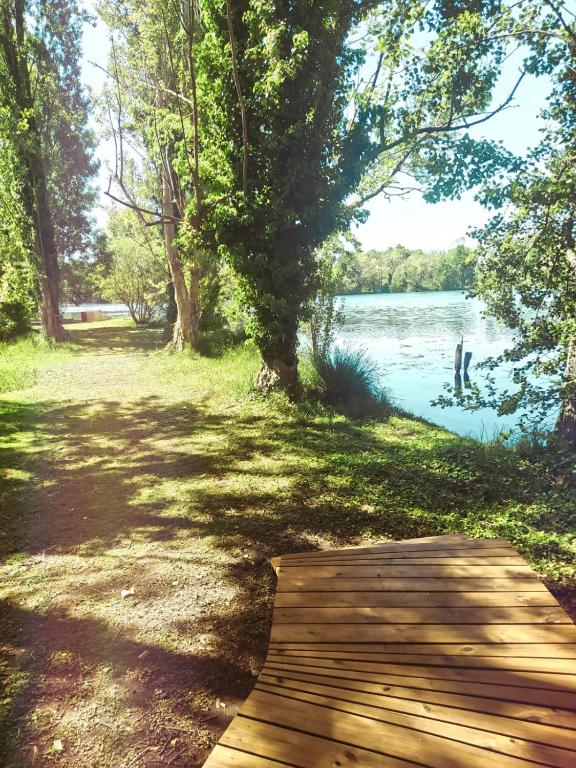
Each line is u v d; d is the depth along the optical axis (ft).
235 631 11.79
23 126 62.49
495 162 30.83
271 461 24.18
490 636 8.88
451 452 24.98
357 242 42.52
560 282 20.99
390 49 30.19
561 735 6.70
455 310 157.58
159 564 15.03
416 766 6.35
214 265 61.62
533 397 21.08
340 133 33.09
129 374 49.42
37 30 80.59
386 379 52.65
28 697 9.88
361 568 11.48
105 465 24.17
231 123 32.01
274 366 35.86
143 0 42.93
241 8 30.83
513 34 23.95
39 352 65.16
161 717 9.34
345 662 8.41
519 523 16.83
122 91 46.88
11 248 62.34
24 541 16.67
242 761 6.57
